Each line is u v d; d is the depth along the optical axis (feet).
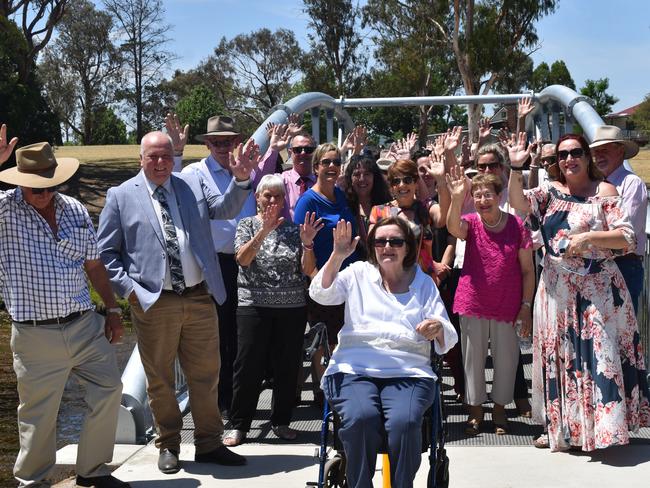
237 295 20.49
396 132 194.18
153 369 17.16
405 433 13.17
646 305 20.94
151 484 16.58
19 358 16.01
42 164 15.62
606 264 17.38
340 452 14.24
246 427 19.10
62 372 16.11
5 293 16.01
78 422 27.96
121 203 17.02
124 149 180.24
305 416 21.25
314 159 19.83
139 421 19.39
